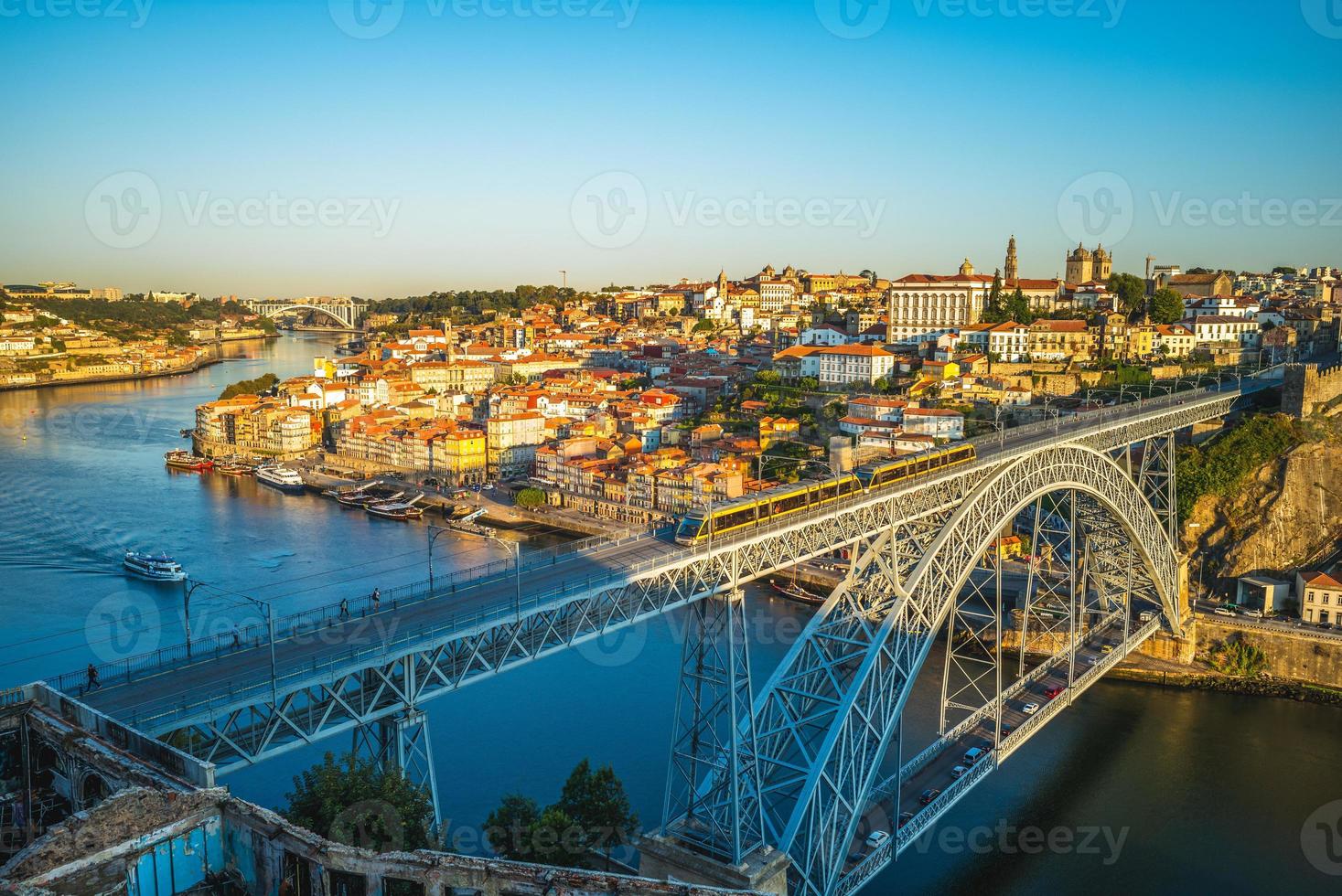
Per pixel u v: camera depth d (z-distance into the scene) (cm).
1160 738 11381
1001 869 8700
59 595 14362
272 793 9000
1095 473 11062
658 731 10181
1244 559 15650
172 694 5334
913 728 10644
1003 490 9231
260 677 5519
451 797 8794
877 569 8700
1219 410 16725
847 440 19488
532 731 10212
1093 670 11631
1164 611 13375
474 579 7344
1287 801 9894
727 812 6575
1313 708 12400
